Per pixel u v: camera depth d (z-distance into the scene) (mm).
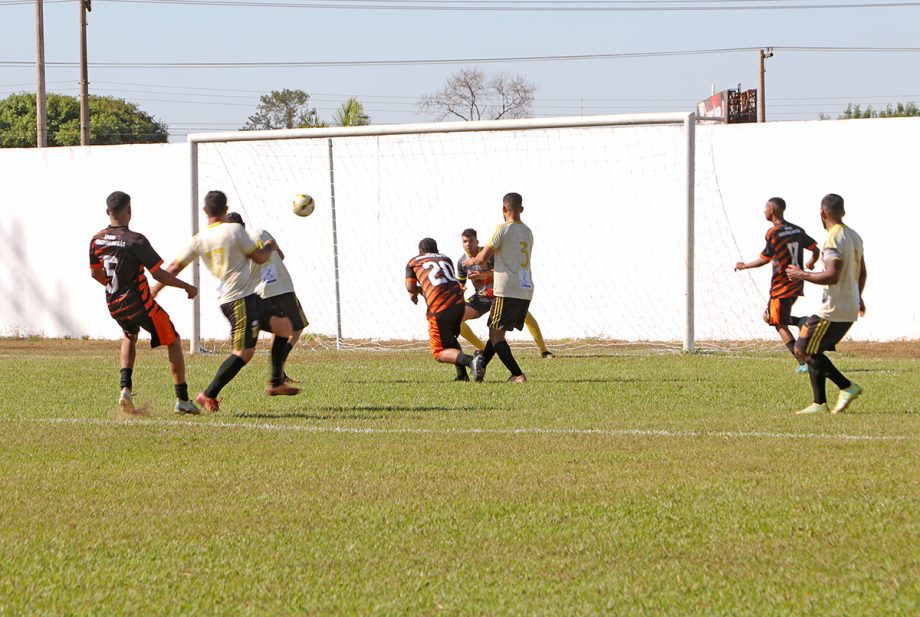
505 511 12266
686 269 34500
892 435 17328
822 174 38281
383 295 42375
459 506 12516
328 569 10156
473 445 16750
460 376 27344
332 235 42750
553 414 20547
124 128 139250
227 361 21000
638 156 39594
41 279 45438
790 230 27719
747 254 39000
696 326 39406
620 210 39875
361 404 22344
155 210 44000
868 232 38062
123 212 20203
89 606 9180
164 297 44031
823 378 20359
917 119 37312
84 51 74938
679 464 14898
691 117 34125
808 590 9367
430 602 9203
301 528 11617
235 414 20750
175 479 14258
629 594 9328
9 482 14125
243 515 12234
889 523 11477
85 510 12508
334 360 34188
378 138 42188
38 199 45250
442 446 16703
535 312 41000
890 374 27422
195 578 9914
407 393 24281
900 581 9555
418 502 12750
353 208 42594
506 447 16531
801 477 13844
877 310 38219
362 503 12734
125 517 12180
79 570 10180
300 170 43125
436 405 22109
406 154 41875
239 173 43688
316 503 12758
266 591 9523
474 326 41500
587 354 35500
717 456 15492
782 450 15938
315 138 40062
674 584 9586
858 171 38000
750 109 63312
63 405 22453
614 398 23078
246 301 20781
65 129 134750
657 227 39531
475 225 41312
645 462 15109
